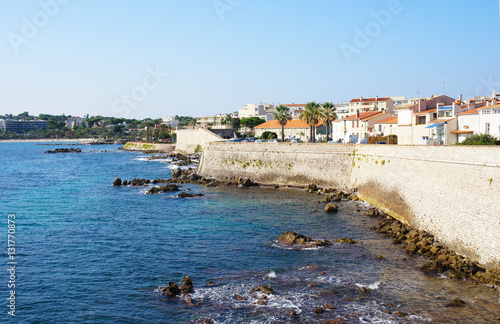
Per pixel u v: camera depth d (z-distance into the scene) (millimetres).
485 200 45562
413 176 63781
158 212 76250
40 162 191875
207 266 48719
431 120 96500
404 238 55938
